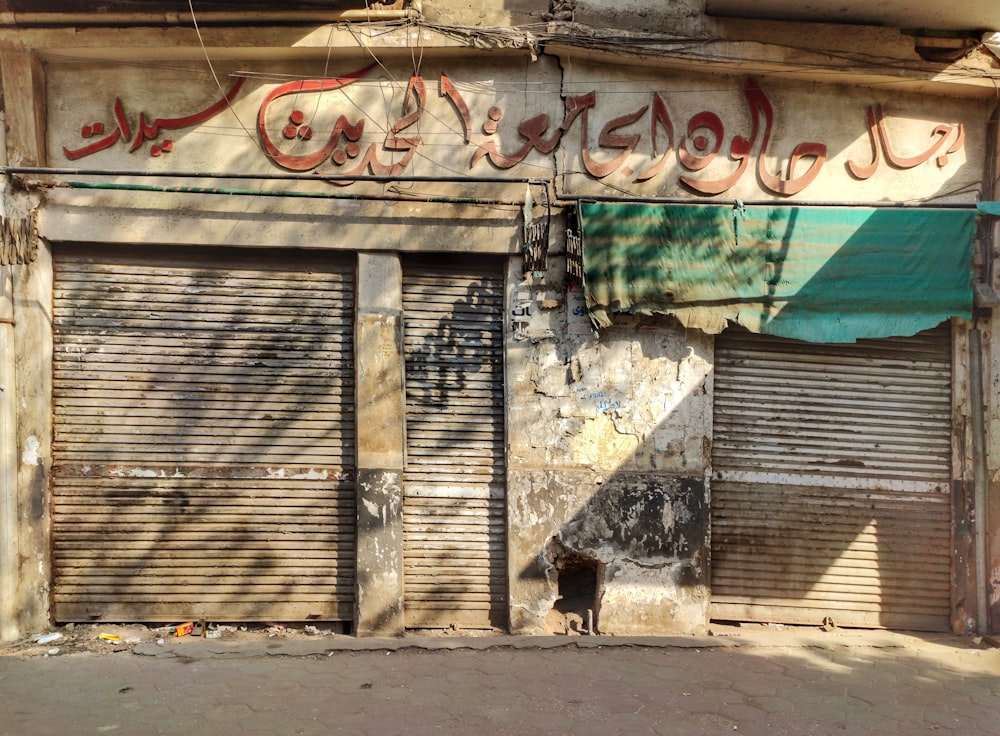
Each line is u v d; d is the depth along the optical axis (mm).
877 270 5633
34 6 5141
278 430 5598
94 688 4395
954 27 5473
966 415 5832
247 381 5586
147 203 5418
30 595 5340
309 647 5105
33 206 5352
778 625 5781
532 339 5625
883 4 5250
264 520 5570
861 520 5832
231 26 5285
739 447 5789
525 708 4211
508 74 5633
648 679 4695
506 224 5594
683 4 5578
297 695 4340
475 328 5711
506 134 5637
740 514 5777
